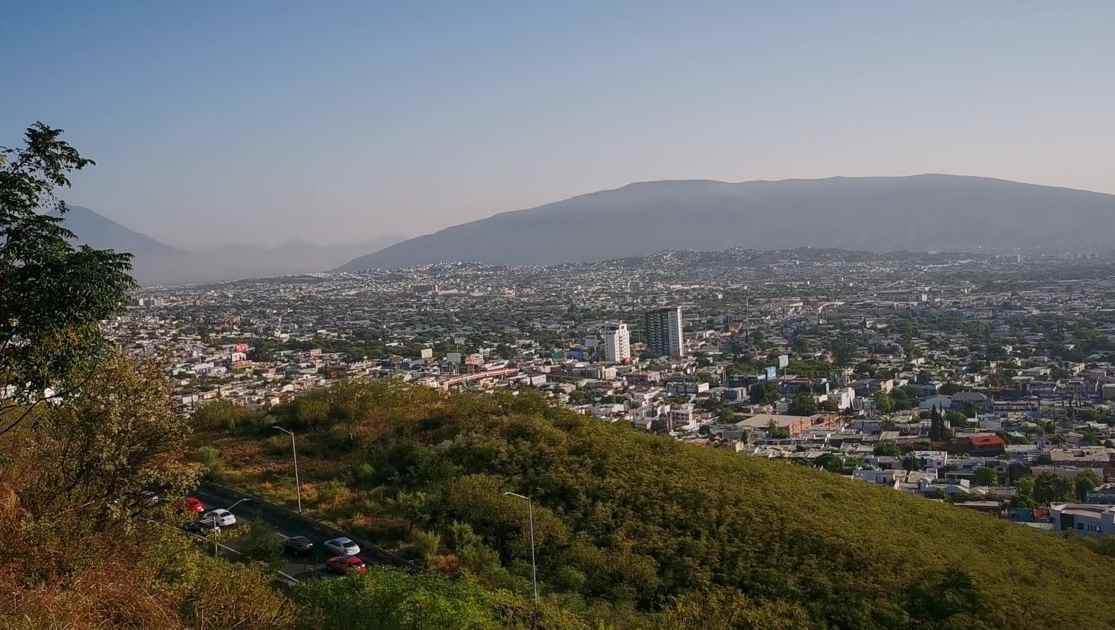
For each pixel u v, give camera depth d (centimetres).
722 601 2638
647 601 2722
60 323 1794
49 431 1923
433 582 2256
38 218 1789
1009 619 2667
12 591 1524
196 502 3194
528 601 2389
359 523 3156
